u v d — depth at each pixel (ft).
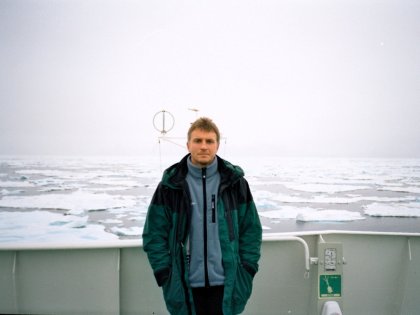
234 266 4.43
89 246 5.52
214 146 4.56
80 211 76.74
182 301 4.42
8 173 206.90
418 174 239.71
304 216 74.13
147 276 5.83
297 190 132.05
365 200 109.09
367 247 6.19
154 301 5.85
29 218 68.54
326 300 5.35
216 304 4.45
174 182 4.53
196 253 4.48
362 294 6.19
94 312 5.72
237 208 4.68
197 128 4.55
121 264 5.80
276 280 6.03
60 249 5.58
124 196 102.99
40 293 5.67
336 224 72.28
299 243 6.03
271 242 6.01
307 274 5.49
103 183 146.41
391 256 6.21
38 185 137.08
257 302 6.03
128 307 5.84
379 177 210.18
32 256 5.65
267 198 107.65
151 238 4.57
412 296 6.18
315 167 288.92
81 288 5.71
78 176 185.26
